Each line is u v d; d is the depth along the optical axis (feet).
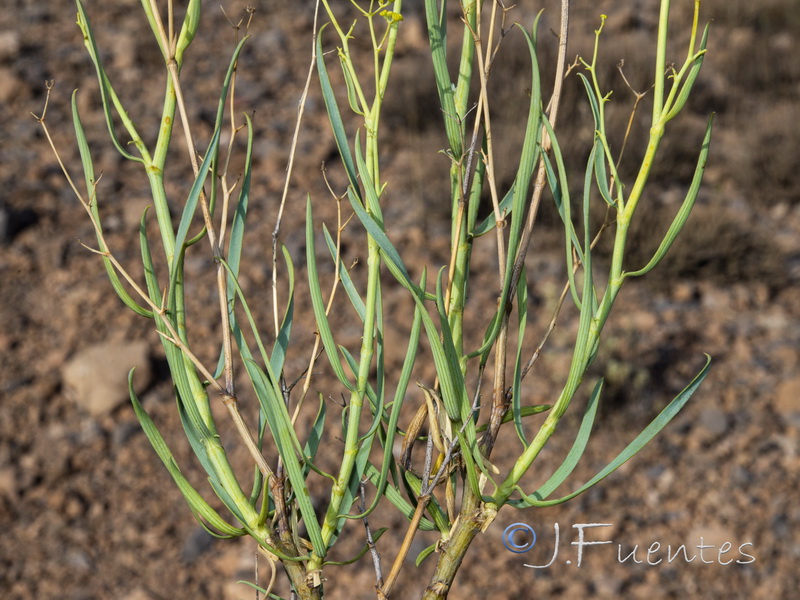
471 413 3.06
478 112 3.13
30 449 16.16
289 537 3.14
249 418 15.88
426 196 22.12
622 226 2.94
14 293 19.02
